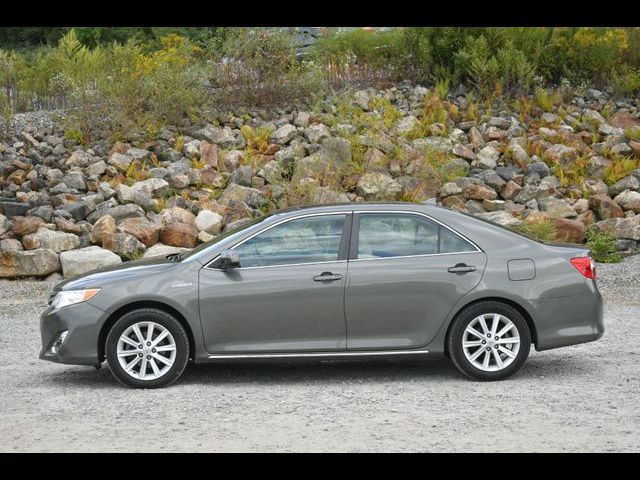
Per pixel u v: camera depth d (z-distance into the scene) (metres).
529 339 8.39
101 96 18.77
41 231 15.04
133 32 25.48
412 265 8.38
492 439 6.38
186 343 8.29
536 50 21.58
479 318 8.36
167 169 17.30
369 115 19.22
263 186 17.14
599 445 6.20
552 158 18.39
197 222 15.70
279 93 19.89
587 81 21.55
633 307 12.52
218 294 8.26
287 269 8.34
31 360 9.81
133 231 15.15
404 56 21.48
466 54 20.89
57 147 18.02
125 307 8.36
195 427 6.84
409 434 6.55
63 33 24.70
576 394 7.80
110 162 17.38
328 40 21.70
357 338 8.34
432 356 8.40
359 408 7.40
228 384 8.48
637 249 16.14
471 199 17.12
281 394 8.00
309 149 18.00
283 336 8.30
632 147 18.97
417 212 8.55
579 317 8.43
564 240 16.14
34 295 13.65
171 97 18.75
